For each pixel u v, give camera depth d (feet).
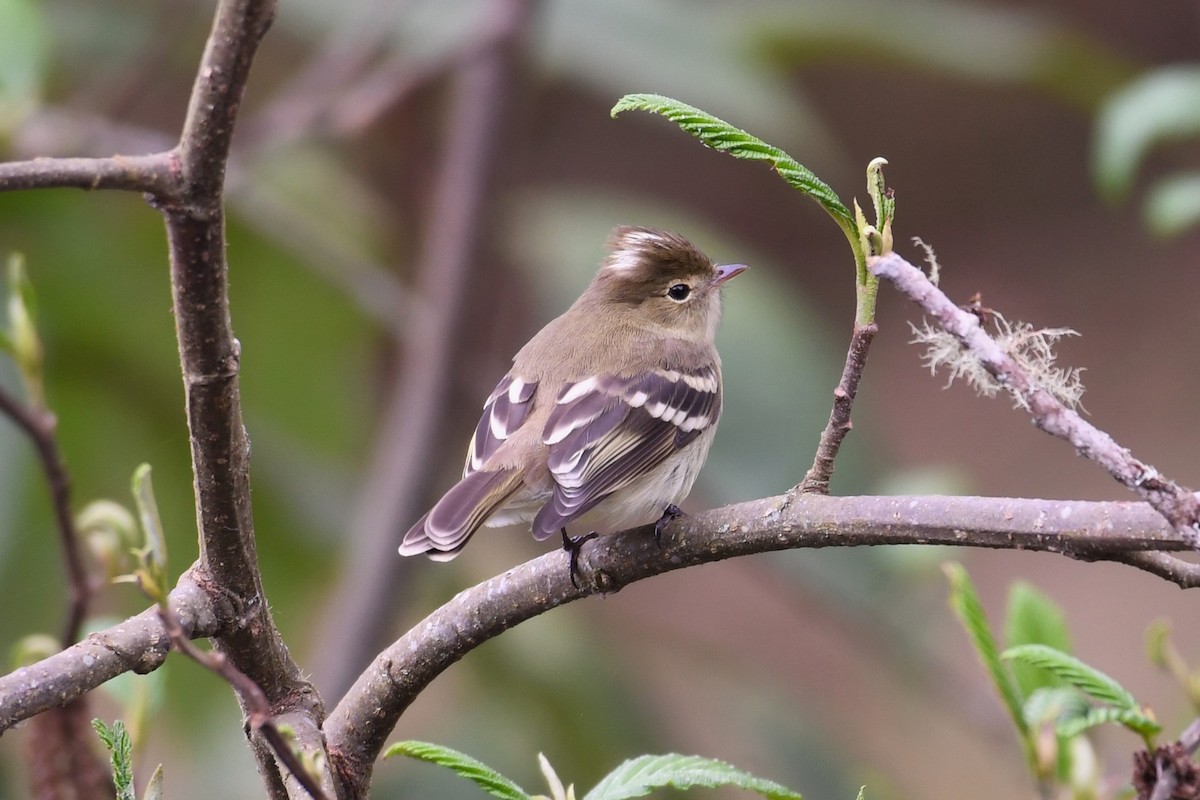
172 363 38.14
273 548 39.68
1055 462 68.44
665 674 48.21
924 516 17.28
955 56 42.19
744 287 38.50
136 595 36.60
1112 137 30.01
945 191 78.33
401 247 45.83
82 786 19.74
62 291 37.32
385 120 45.88
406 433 39.11
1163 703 55.72
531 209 41.98
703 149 77.87
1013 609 21.95
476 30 39.19
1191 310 71.87
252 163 39.37
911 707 54.03
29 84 30.07
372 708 19.36
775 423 36.45
